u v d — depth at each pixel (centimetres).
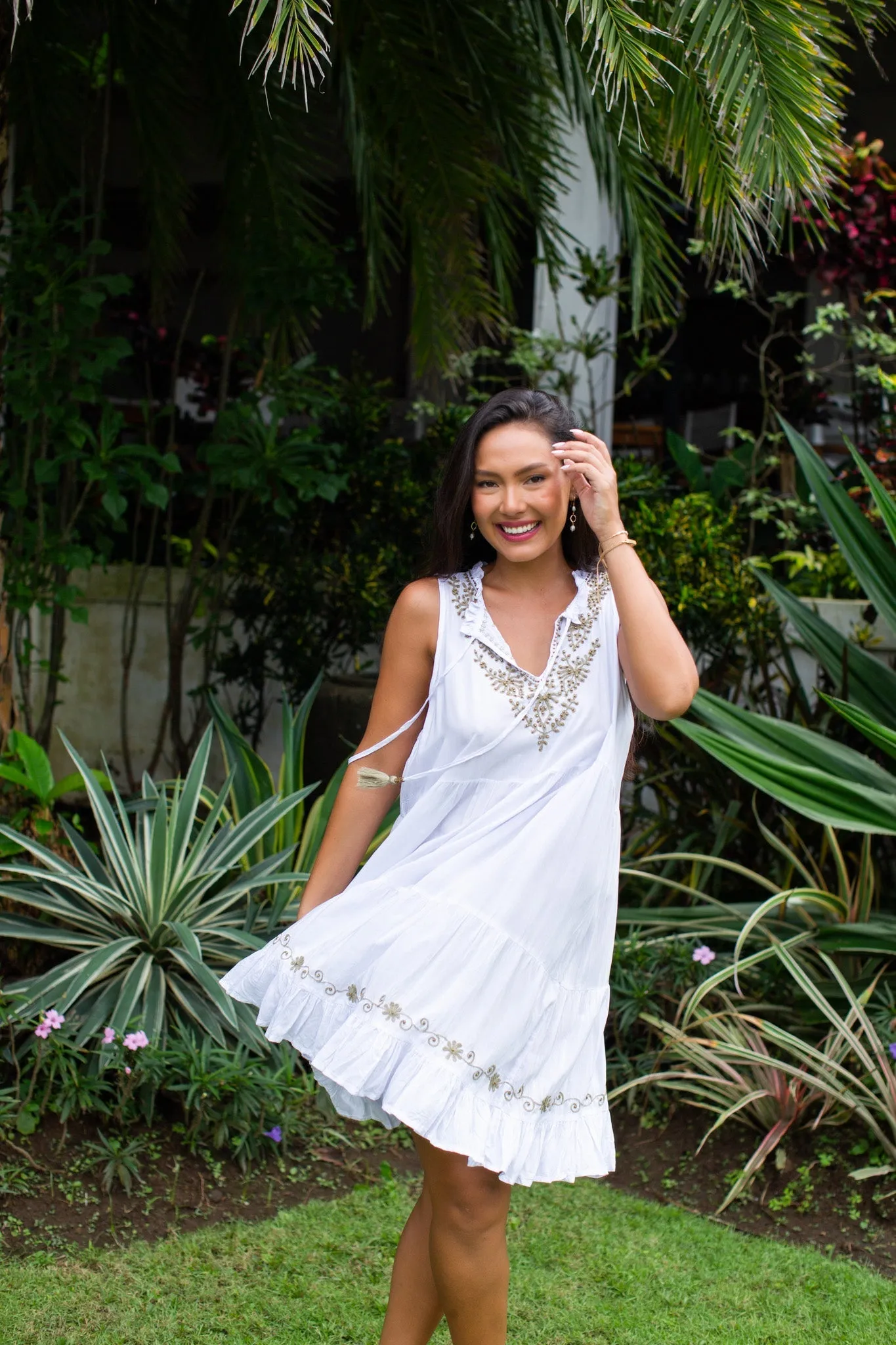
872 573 420
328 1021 188
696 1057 334
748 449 671
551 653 198
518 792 193
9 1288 252
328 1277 264
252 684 587
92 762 617
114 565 616
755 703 480
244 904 397
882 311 677
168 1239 276
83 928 355
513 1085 188
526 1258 278
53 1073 305
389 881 194
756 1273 273
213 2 487
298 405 516
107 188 811
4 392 442
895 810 349
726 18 298
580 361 719
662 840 451
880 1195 297
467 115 491
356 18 452
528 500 194
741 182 351
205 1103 311
